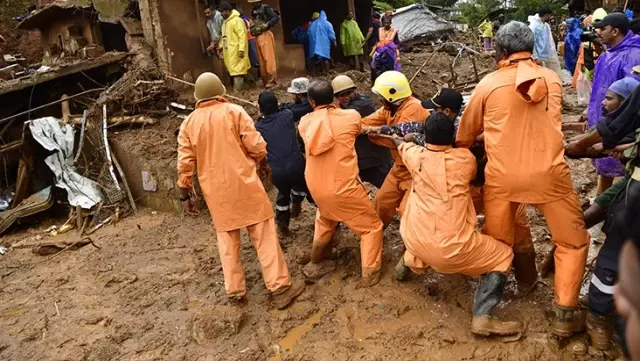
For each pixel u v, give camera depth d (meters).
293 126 5.44
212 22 9.84
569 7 18.20
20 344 4.33
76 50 11.23
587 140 3.58
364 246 4.65
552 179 3.51
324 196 4.49
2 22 17.28
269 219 4.54
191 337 4.21
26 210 7.16
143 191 7.40
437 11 32.91
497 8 32.84
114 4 10.00
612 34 5.01
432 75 13.89
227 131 4.30
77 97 9.00
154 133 7.78
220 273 5.23
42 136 7.41
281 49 11.70
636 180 3.08
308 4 15.28
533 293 4.37
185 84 9.70
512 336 3.81
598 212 4.01
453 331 3.97
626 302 1.18
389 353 3.79
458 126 4.08
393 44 11.48
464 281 4.62
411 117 4.62
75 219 7.04
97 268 5.61
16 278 5.61
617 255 3.30
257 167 4.71
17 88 8.41
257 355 3.91
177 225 6.65
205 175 4.39
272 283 4.46
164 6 9.46
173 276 5.26
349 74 12.04
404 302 4.38
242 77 9.88
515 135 3.53
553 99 3.51
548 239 5.27
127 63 9.50
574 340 3.75
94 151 7.73
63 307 4.86
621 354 3.50
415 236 3.93
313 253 4.95
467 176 3.83
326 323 4.23
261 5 10.22
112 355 4.07
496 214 3.77
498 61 3.67
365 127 4.59
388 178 4.88
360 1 15.46
